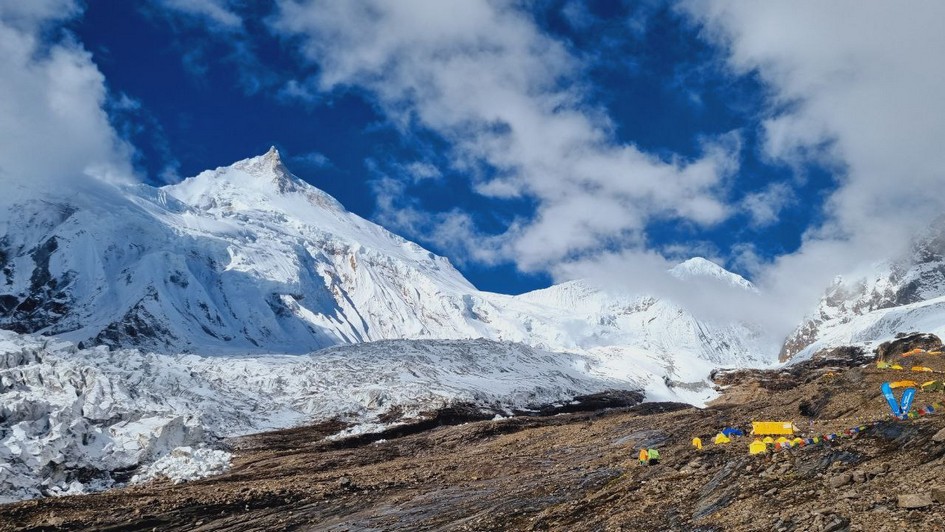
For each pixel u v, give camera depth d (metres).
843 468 24.69
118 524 35.06
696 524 23.77
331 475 53.84
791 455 28.12
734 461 30.58
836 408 42.78
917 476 21.33
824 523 19.86
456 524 32.31
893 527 18.19
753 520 22.23
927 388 36.94
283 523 35.72
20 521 35.62
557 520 29.38
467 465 54.16
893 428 27.08
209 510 38.06
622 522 26.36
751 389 148.25
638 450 46.28
